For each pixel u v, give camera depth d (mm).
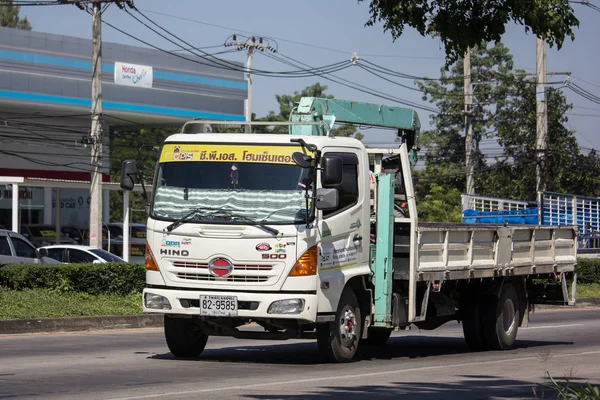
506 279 18625
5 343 18016
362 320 15383
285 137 13953
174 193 14078
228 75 54719
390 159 16250
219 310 13539
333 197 13617
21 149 48938
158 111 50781
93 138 35750
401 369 14047
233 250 13562
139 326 23406
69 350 16766
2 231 27328
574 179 60812
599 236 47656
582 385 11969
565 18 11516
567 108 60812
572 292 20578
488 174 70062
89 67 48125
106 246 50812
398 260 15578
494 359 16219
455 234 16672
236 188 13820
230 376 12742
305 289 13461
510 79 66125
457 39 11656
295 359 15609
